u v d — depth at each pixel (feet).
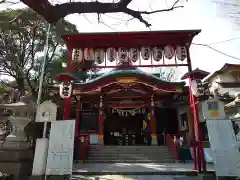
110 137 73.56
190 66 34.24
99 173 33.83
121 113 74.28
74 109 79.82
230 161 24.43
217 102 27.66
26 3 10.96
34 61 62.69
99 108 69.72
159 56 35.06
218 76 78.07
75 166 42.78
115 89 69.72
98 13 12.92
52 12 11.96
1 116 52.95
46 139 25.95
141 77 65.51
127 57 35.17
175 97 71.97
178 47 35.19
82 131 71.26
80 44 35.22
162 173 32.45
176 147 50.31
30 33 57.47
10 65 59.31
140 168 38.19
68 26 58.49
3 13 45.11
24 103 32.04
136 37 34.32
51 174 23.65
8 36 58.54
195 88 30.07
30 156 32.60
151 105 69.31
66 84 32.63
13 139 30.89
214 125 26.12
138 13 13.50
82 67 34.24
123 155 52.60
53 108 26.71
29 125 38.09
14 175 28.76
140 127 80.33
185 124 71.67
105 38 34.32
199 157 30.71
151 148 56.13
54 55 64.69
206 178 28.19
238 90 73.51
